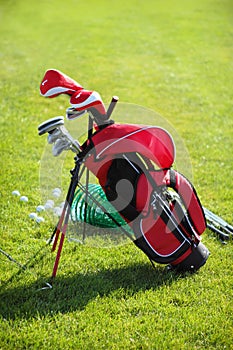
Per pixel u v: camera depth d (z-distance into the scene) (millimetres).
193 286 3898
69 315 3664
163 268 4062
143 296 3812
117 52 9031
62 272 3984
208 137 5957
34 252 4156
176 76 7898
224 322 3646
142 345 3496
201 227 3973
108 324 3619
